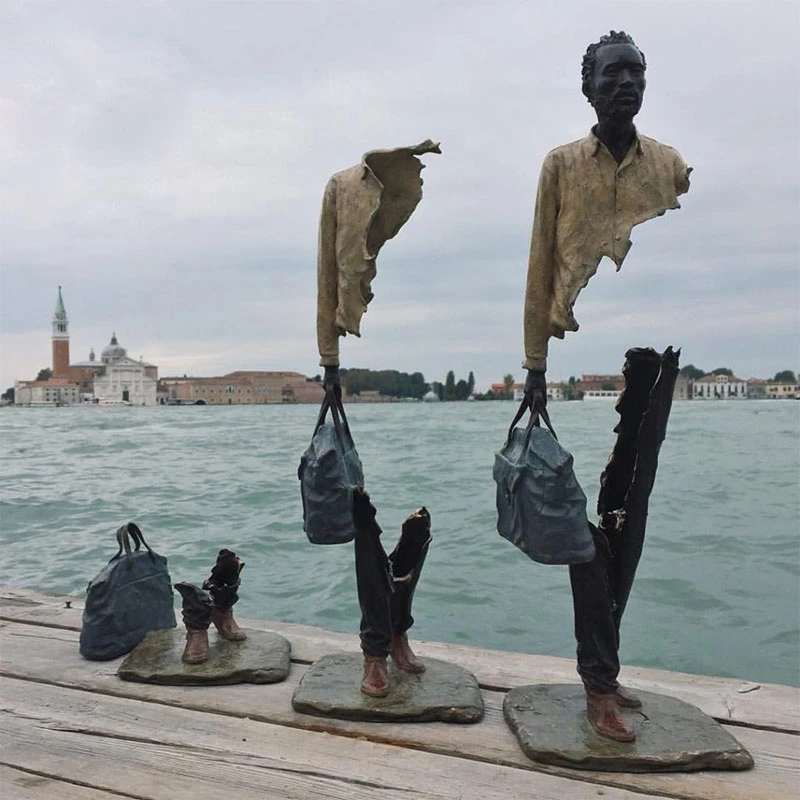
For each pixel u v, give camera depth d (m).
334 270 3.14
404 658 3.34
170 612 4.04
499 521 2.93
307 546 9.99
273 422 52.31
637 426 2.96
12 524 12.09
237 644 3.71
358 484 3.13
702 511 12.45
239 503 13.72
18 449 27.97
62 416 70.00
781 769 2.68
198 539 10.60
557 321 2.72
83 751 2.89
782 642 6.26
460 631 6.58
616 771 2.65
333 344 3.19
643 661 5.91
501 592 7.75
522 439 2.80
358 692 3.15
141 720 3.11
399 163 3.09
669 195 2.67
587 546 2.66
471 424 42.31
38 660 3.77
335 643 3.85
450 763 2.74
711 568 8.64
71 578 8.72
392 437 30.86
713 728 2.84
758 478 16.70
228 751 2.85
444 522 11.42
